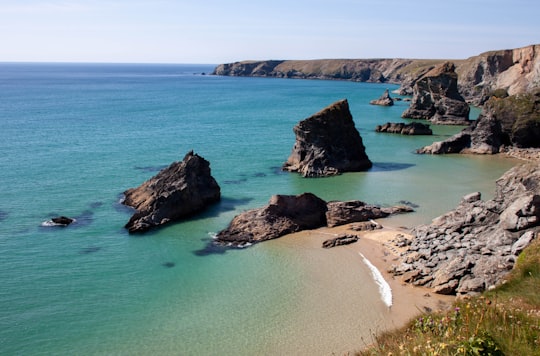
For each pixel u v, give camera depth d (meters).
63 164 86.50
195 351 33.16
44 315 37.56
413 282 41.66
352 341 33.75
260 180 79.06
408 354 17.08
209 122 146.50
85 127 131.75
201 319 37.22
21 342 34.03
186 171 64.00
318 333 34.94
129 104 199.75
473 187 74.12
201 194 65.06
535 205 42.03
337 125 85.81
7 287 41.91
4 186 71.81
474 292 37.38
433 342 17.88
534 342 17.61
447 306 34.69
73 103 199.62
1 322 36.44
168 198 59.59
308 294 40.75
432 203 65.56
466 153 103.62
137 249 50.66
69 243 51.78
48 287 42.09
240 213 62.41
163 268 46.25
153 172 82.12
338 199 68.06
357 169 86.62
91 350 33.22
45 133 119.62
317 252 49.44
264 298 40.25
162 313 38.09
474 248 43.56
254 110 181.50
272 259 48.06
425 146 109.56
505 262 38.41
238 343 34.00
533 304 25.48
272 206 56.94
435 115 159.75
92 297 40.50
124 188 72.19
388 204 65.44
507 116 102.81
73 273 44.91
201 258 48.50
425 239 49.34
